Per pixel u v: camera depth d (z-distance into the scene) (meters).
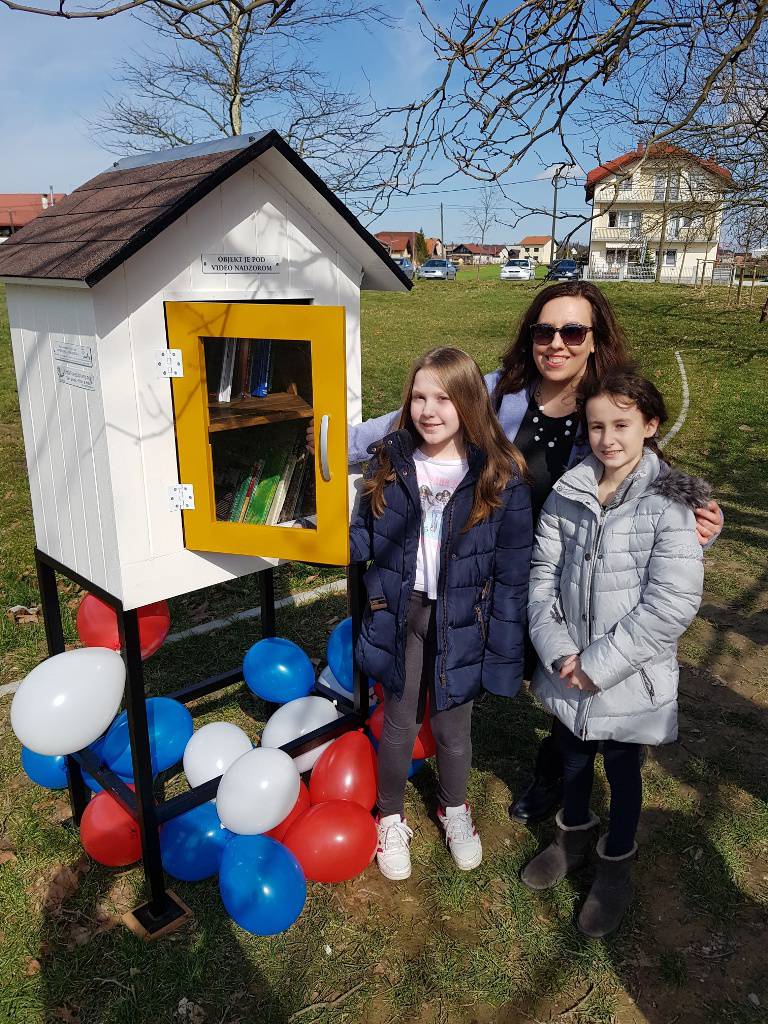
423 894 2.56
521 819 2.88
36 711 2.30
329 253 2.59
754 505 6.38
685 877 2.62
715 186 7.69
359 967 2.30
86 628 2.69
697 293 21.86
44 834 2.81
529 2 2.44
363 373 12.01
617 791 2.35
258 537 2.31
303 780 2.95
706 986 2.24
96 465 2.20
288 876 2.29
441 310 20.86
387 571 2.36
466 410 2.22
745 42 2.48
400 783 2.59
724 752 3.26
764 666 3.95
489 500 2.26
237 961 2.31
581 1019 2.14
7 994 2.21
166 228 2.09
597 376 2.37
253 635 4.22
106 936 2.40
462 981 2.25
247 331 2.14
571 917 2.46
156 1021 2.14
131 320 2.10
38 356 2.37
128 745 2.59
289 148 2.20
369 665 2.45
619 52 2.53
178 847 2.52
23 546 5.39
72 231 2.29
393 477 2.31
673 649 2.23
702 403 9.80
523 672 2.54
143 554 2.27
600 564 2.20
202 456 2.27
